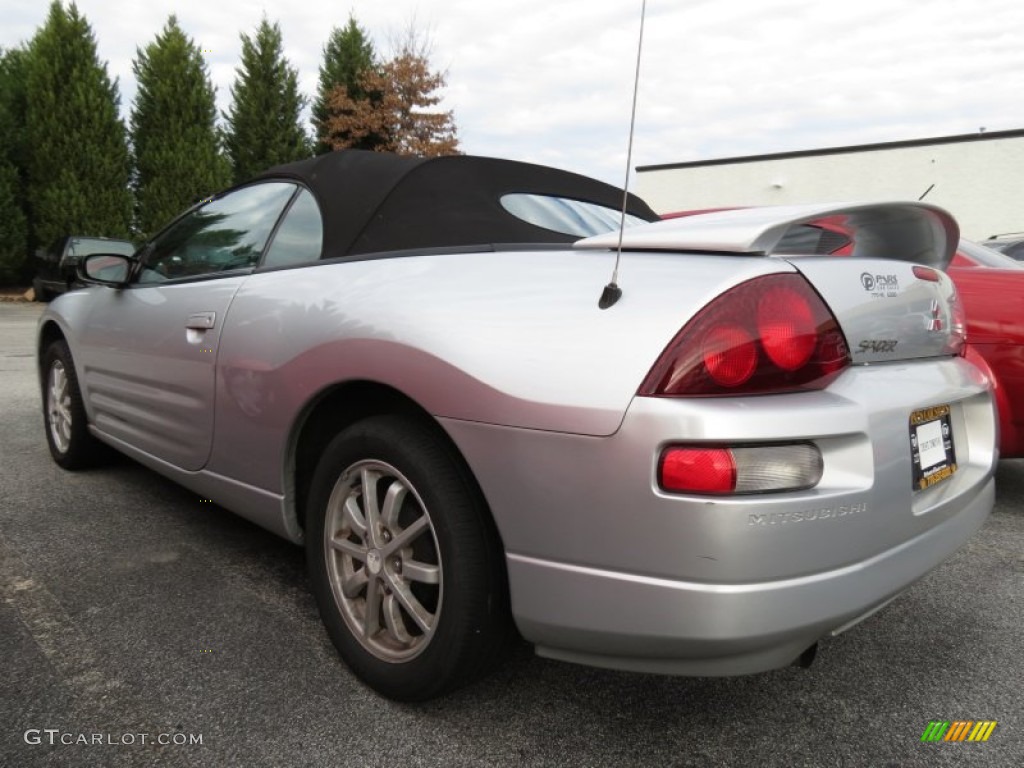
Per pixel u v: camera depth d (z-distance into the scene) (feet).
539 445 4.70
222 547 8.89
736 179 71.36
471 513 5.22
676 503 4.27
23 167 60.44
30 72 57.88
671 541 4.32
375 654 5.88
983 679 6.45
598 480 4.50
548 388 4.69
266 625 7.00
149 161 62.90
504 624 5.35
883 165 64.18
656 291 4.70
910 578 5.12
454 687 5.48
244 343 7.07
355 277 6.35
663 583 4.39
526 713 5.75
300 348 6.35
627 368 4.48
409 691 5.59
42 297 52.65
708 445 4.26
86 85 58.54
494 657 5.46
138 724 5.46
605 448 4.46
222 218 8.85
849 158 65.67
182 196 63.21
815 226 6.07
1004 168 59.16
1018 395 9.97
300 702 5.80
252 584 7.89
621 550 4.49
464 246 6.23
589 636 4.73
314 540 6.39
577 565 4.66
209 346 7.59
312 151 79.25
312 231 7.41
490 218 7.27
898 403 5.04
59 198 57.52
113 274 10.09
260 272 7.55
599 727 5.61
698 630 4.33
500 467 4.88
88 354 10.53
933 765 5.27
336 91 80.23
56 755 5.08
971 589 8.41
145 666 6.24
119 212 60.29
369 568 5.91
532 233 7.23
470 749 5.29
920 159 62.59
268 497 7.03
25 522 9.61
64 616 7.09
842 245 6.31
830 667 6.63
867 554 4.73
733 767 5.20
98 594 7.57
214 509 10.25
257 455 7.07
